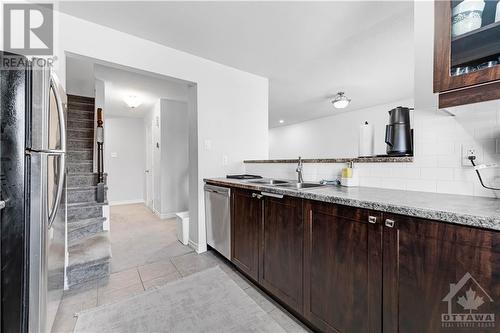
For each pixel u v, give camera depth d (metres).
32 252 1.09
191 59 2.61
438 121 1.37
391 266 1.02
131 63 2.20
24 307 1.08
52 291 1.35
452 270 0.85
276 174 2.60
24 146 1.08
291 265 1.53
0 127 1.04
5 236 1.05
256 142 3.22
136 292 1.87
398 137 1.65
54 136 1.31
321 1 1.78
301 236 1.45
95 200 2.97
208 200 2.64
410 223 0.96
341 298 1.22
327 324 1.29
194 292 1.87
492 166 1.18
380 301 1.06
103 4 1.78
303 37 2.29
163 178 4.47
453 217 0.83
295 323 1.51
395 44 2.44
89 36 1.98
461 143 1.28
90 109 3.55
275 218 1.66
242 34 2.23
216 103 2.83
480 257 0.79
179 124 4.70
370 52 2.62
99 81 3.42
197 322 1.52
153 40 2.31
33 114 1.09
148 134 5.64
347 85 3.75
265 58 2.74
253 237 1.91
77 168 3.31
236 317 1.56
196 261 2.46
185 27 2.10
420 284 0.93
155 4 1.79
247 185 1.96
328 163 2.04
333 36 2.27
